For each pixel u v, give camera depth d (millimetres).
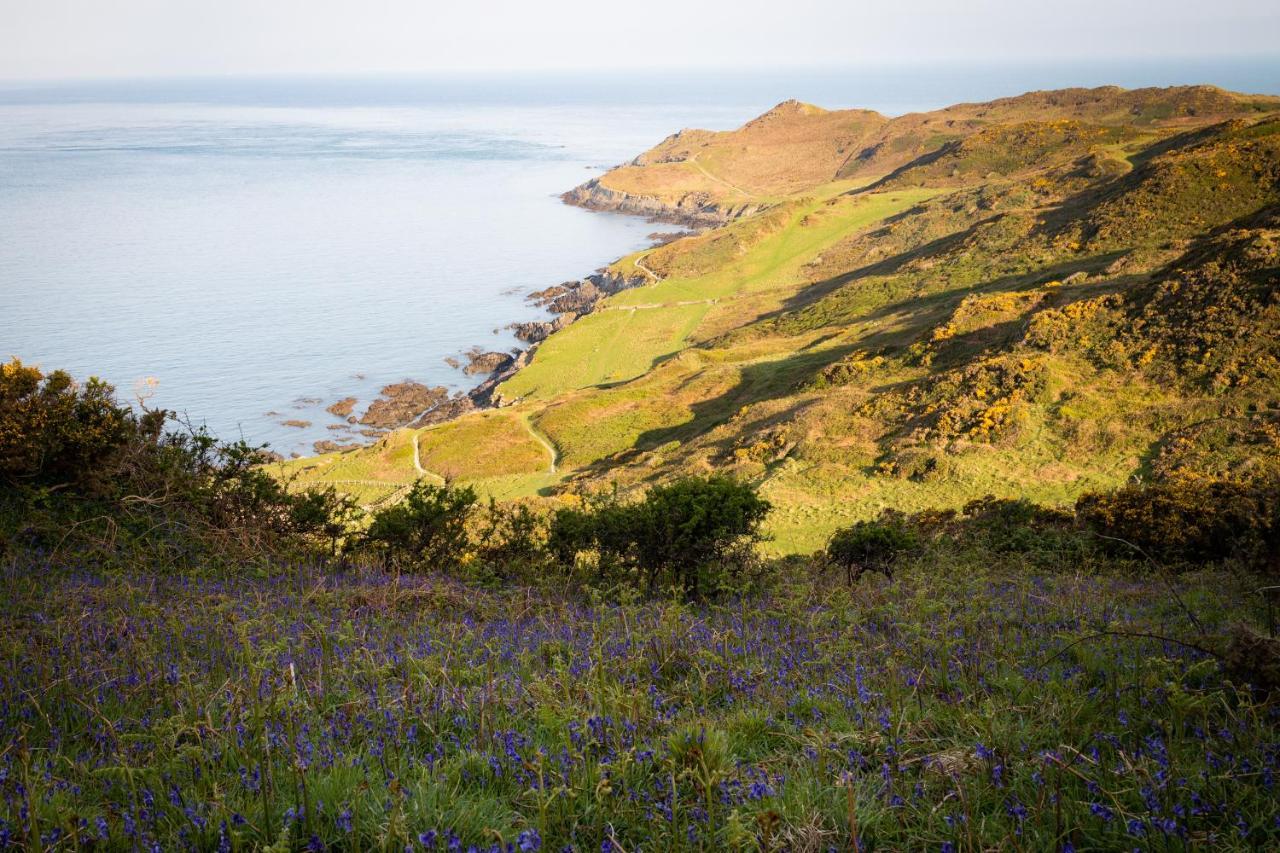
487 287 145625
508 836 3553
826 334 81500
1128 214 85312
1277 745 4125
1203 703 4602
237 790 4012
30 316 115062
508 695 5504
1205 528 15594
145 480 12172
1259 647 5141
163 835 3641
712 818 3516
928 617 8055
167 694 5148
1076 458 33906
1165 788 3789
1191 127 185875
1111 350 40812
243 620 6625
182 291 133500
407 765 4457
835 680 5984
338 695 5410
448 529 13805
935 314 71250
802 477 38594
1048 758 3994
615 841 3541
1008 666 6168
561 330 109562
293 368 97188
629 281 137875
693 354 82188
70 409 12203
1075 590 9523
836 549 15258
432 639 7016
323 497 13867
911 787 4102
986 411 38344
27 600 7246
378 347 108000
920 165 191375
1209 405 33781
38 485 11742
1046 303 54781
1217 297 39594
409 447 65750
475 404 87312
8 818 3465
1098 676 5914
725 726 5047
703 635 7438
